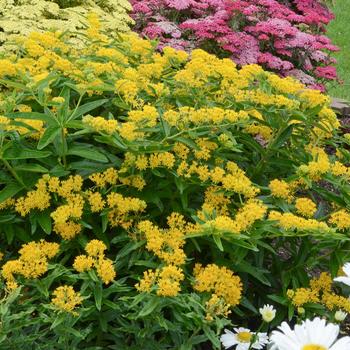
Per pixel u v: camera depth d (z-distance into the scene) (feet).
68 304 7.33
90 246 8.16
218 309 7.82
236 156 10.41
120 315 8.70
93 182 10.24
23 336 7.66
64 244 9.20
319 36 20.76
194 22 19.56
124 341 8.80
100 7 20.22
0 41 16.84
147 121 9.25
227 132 9.78
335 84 25.25
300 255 10.18
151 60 12.17
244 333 8.18
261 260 9.99
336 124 10.89
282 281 10.10
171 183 10.00
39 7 17.87
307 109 10.71
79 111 9.26
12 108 9.42
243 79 11.18
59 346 7.94
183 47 19.36
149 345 8.45
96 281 7.89
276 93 10.73
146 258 8.94
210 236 9.19
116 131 9.10
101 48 11.69
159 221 10.20
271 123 10.43
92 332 8.80
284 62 19.15
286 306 10.10
